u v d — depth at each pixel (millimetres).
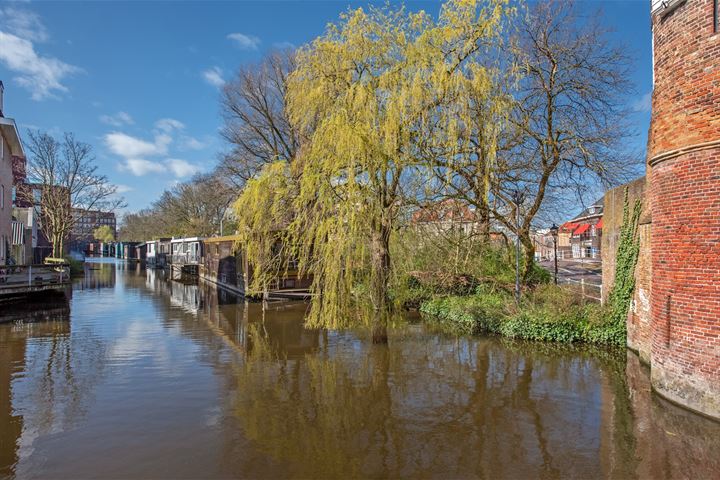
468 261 15391
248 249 12031
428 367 10055
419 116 10047
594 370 9703
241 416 7250
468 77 10180
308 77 10766
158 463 5719
